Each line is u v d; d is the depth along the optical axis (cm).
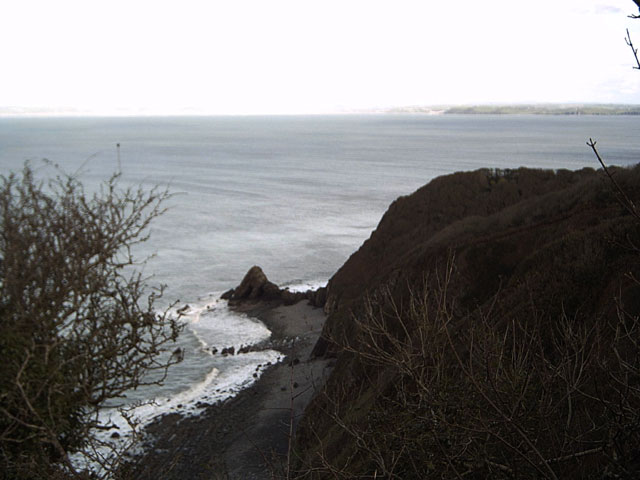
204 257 5600
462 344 598
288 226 7344
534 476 427
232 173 13262
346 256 5856
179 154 18238
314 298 4112
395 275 2353
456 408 446
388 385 643
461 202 3934
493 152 15738
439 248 2223
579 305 1173
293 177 12588
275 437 2047
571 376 482
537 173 4088
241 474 1738
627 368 440
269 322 3778
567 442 468
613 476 390
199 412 2372
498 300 1367
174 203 8744
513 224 2500
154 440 2078
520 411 444
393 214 4038
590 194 2214
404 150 19038
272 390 2592
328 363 2766
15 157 15038
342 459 814
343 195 10088
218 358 3089
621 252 1269
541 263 1586
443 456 439
